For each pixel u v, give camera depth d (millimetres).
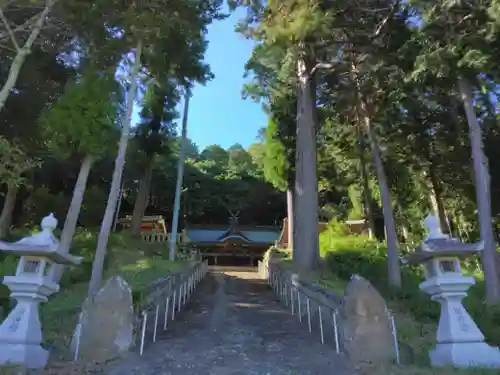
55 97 15922
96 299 6789
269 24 11961
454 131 17984
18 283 5789
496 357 5656
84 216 22516
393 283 13578
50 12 11180
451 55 11195
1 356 5375
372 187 26031
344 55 15523
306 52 15094
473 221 25125
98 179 27297
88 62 12477
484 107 15320
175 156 41906
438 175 22078
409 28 13047
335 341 7258
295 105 21344
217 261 36438
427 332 8523
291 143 22812
